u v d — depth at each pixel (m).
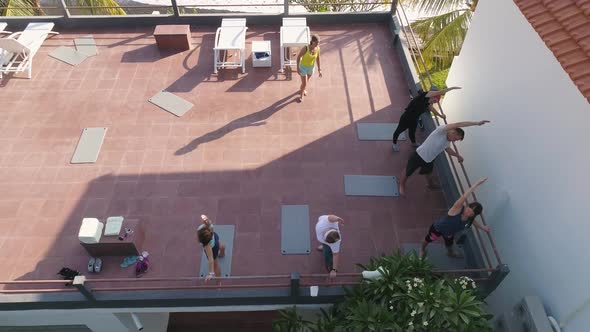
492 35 8.16
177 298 7.12
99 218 8.16
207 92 10.39
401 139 9.50
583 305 5.88
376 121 9.84
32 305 7.16
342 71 10.92
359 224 8.20
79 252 7.74
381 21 12.20
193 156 9.12
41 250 7.75
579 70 5.45
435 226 7.07
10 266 7.56
